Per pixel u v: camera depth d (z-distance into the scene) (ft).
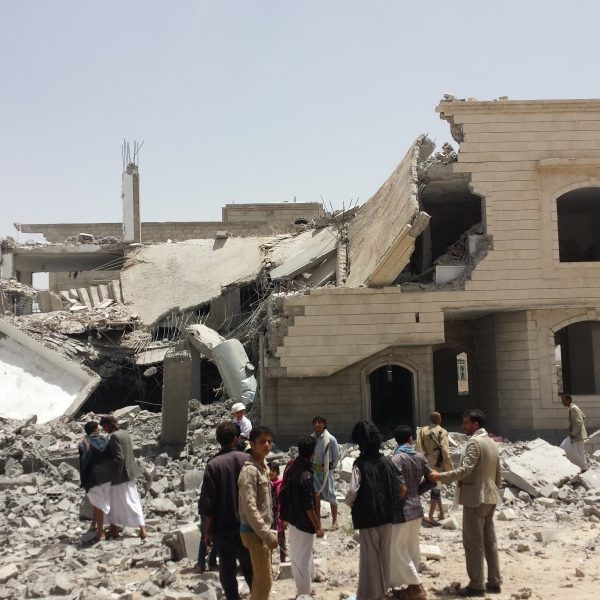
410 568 26.45
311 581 27.81
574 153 73.00
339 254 89.04
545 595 27.66
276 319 72.79
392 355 74.13
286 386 74.02
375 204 89.56
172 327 97.96
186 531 34.40
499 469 28.89
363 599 25.11
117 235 136.77
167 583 30.01
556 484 48.78
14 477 53.36
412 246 69.21
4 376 82.02
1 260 115.24
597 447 64.54
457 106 73.05
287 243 104.12
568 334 87.61
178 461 59.72
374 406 102.22
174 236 132.87
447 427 82.58
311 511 26.76
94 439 37.99
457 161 73.46
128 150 119.65
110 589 29.66
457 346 84.64
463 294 71.97
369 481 25.36
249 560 24.80
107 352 92.12
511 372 74.90
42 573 32.04
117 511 37.47
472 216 91.15
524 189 72.95
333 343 71.46
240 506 23.80
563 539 37.29
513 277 72.18
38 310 110.22
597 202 86.63
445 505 44.14
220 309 98.84
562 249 92.07
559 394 73.26
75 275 125.49
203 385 93.71
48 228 136.26
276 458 61.67
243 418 44.52
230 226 133.39
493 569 28.37
